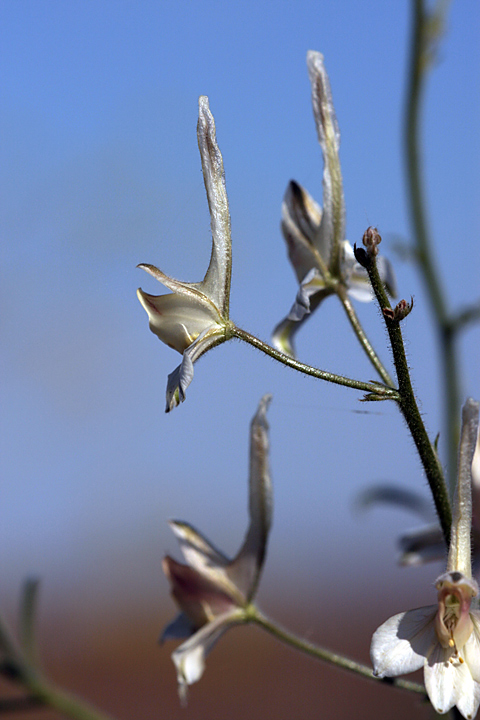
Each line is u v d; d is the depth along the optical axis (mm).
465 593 165
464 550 167
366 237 169
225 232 176
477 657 165
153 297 176
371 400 171
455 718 173
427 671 165
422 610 167
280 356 173
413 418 171
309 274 183
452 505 169
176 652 181
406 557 192
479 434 176
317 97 182
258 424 183
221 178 175
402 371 170
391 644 166
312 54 182
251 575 183
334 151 183
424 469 171
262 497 183
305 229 185
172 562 184
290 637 182
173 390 172
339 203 183
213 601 184
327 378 172
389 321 169
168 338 176
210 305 176
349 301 184
